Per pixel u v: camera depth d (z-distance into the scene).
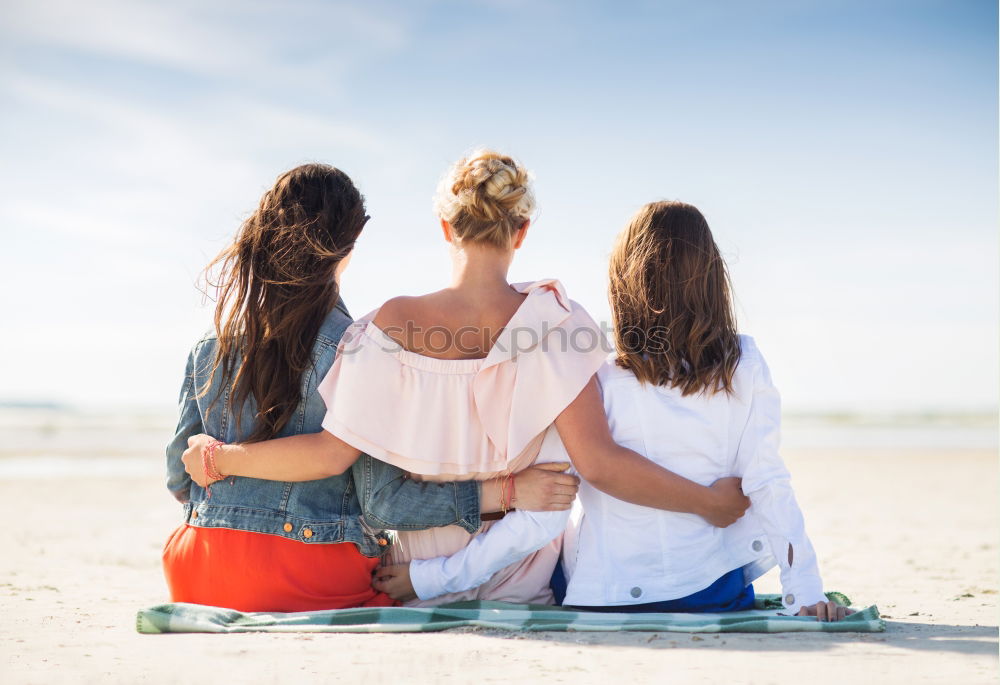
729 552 2.96
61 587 3.91
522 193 2.79
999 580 4.21
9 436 22.30
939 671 2.11
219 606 2.87
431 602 2.95
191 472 2.90
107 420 29.17
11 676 2.12
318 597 2.86
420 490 2.81
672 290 2.88
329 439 2.75
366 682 2.04
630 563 2.88
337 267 2.97
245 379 2.86
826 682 2.02
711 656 2.27
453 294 2.82
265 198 2.96
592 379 2.84
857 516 7.85
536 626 2.61
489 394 2.79
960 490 10.66
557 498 2.79
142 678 2.09
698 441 2.88
